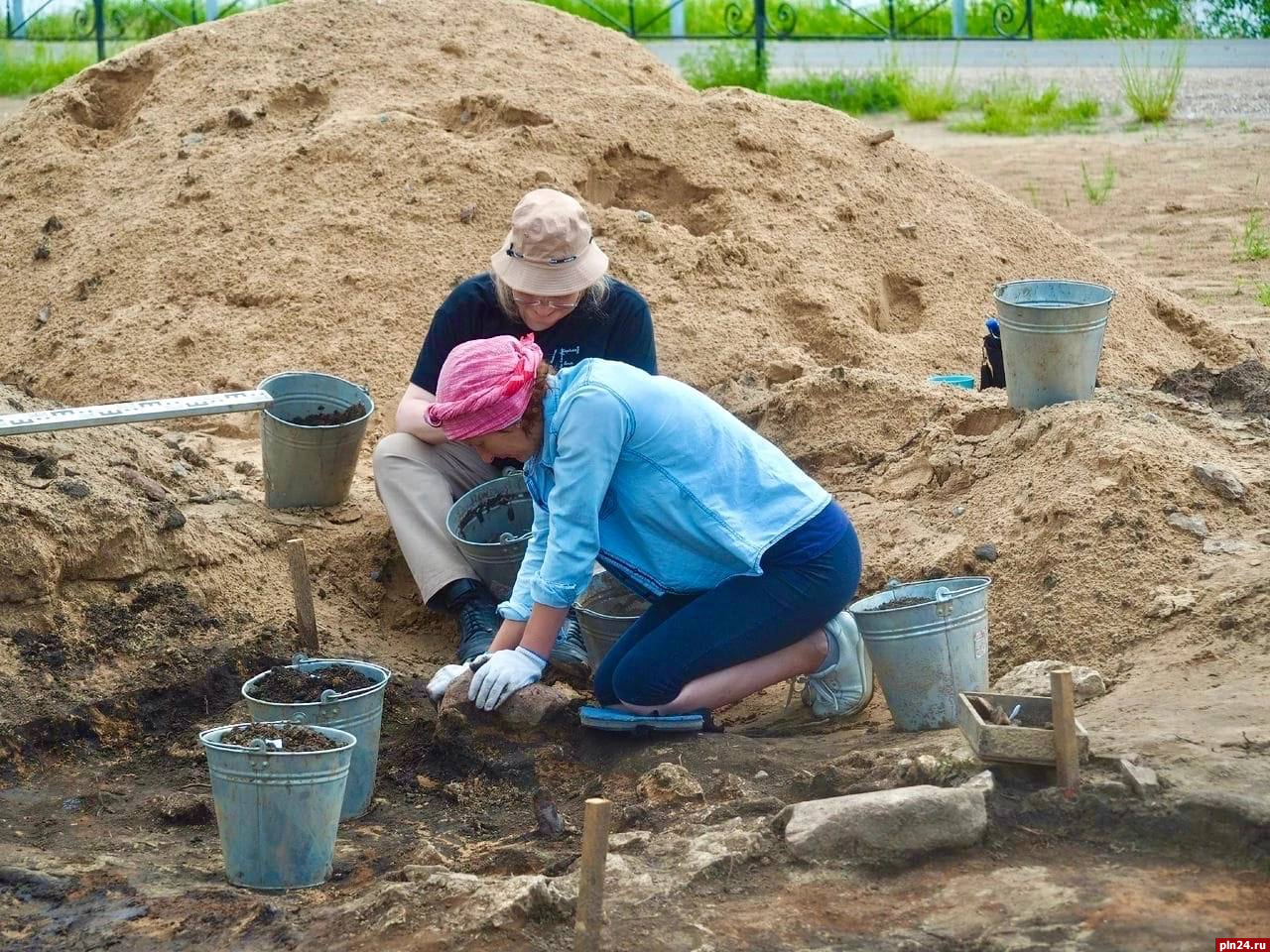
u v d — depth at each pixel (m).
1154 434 4.77
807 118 8.14
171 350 6.62
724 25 20.14
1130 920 2.93
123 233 7.19
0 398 5.77
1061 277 7.77
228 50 8.18
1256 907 2.96
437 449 4.94
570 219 4.38
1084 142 14.00
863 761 3.66
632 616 4.62
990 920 2.99
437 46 8.13
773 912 3.11
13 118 8.49
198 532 5.01
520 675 3.94
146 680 4.46
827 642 4.15
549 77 8.00
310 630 4.61
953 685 3.91
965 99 16.58
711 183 7.46
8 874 3.47
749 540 3.79
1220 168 12.52
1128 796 3.29
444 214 7.07
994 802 3.35
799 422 5.85
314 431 5.21
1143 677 3.94
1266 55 18.72
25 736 4.16
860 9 21.27
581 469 3.66
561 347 4.77
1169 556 4.37
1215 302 8.68
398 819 3.91
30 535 4.54
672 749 3.91
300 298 6.74
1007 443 5.05
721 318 6.81
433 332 4.88
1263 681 3.75
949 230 7.74
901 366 6.82
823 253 7.32
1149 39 20.23
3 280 7.38
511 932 3.08
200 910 3.31
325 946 3.11
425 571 4.77
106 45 19.16
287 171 7.26
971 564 4.61
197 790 4.05
